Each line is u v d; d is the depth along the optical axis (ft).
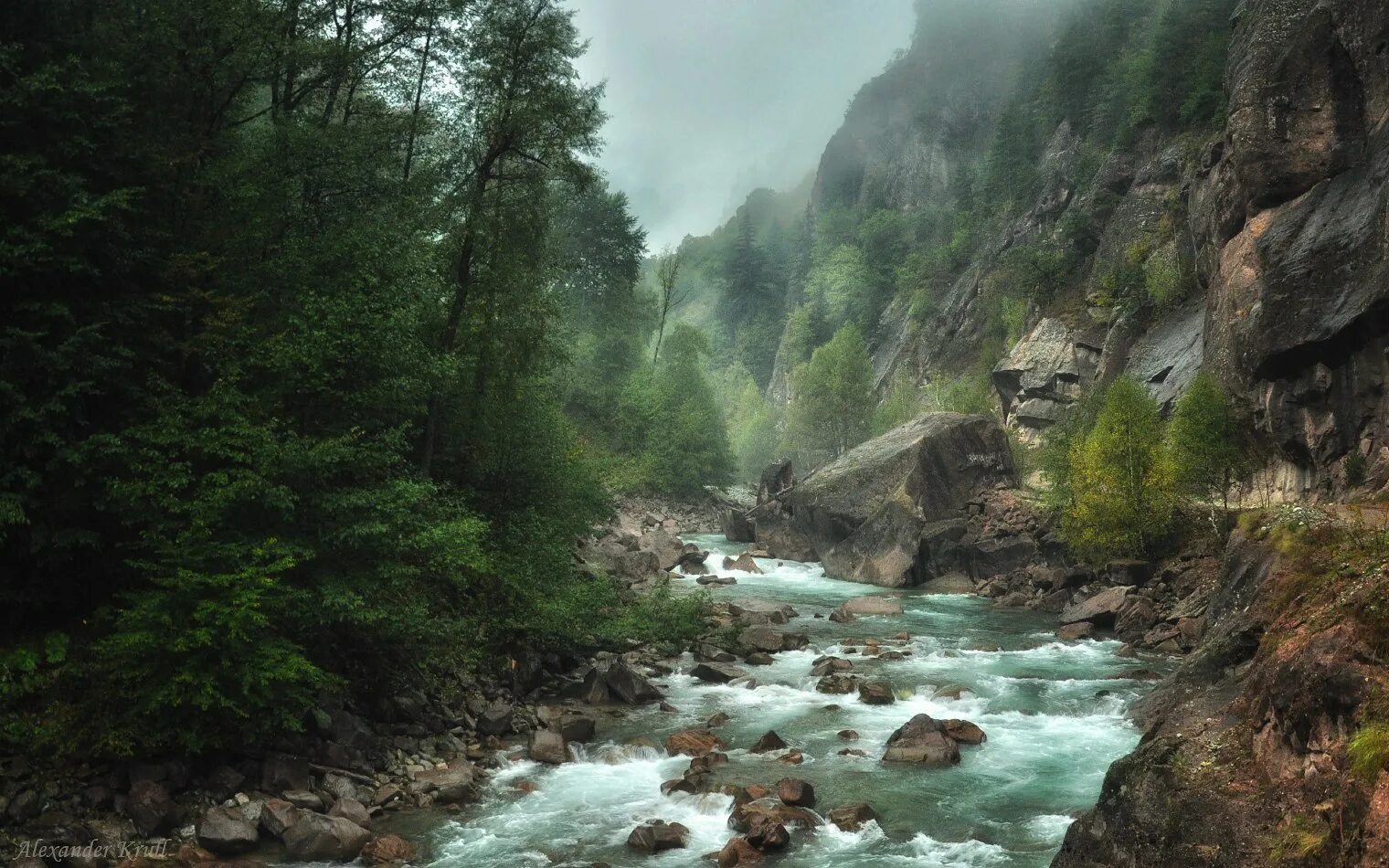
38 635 54.85
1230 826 33.14
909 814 53.62
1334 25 142.82
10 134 54.13
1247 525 54.95
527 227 89.86
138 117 63.87
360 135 82.17
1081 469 134.10
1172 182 253.24
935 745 63.87
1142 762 38.75
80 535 53.36
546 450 96.37
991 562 149.89
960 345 341.21
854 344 352.49
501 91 85.20
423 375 70.03
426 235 84.79
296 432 59.82
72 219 51.24
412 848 47.80
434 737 62.85
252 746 54.29
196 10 66.74
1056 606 128.98
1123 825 37.55
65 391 51.62
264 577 53.36
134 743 50.37
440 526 63.41
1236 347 141.18
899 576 153.28
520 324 90.07
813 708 76.43
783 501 188.85
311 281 68.03
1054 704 76.79
